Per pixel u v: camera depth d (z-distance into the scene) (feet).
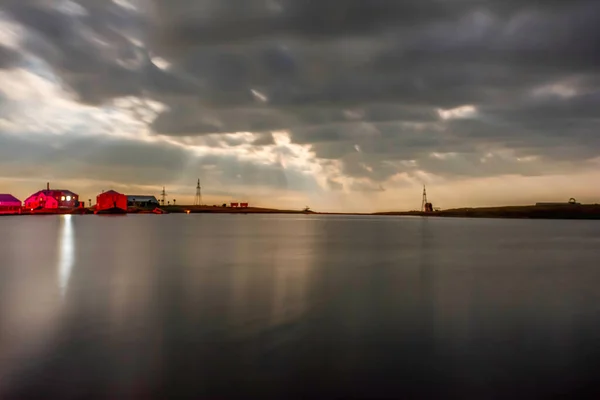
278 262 94.73
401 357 33.88
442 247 144.77
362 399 26.81
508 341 38.14
